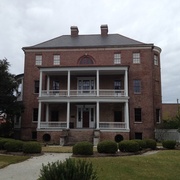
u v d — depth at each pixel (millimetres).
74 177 7000
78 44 38281
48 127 32719
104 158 15977
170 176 12305
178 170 13641
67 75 36750
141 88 35312
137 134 34438
